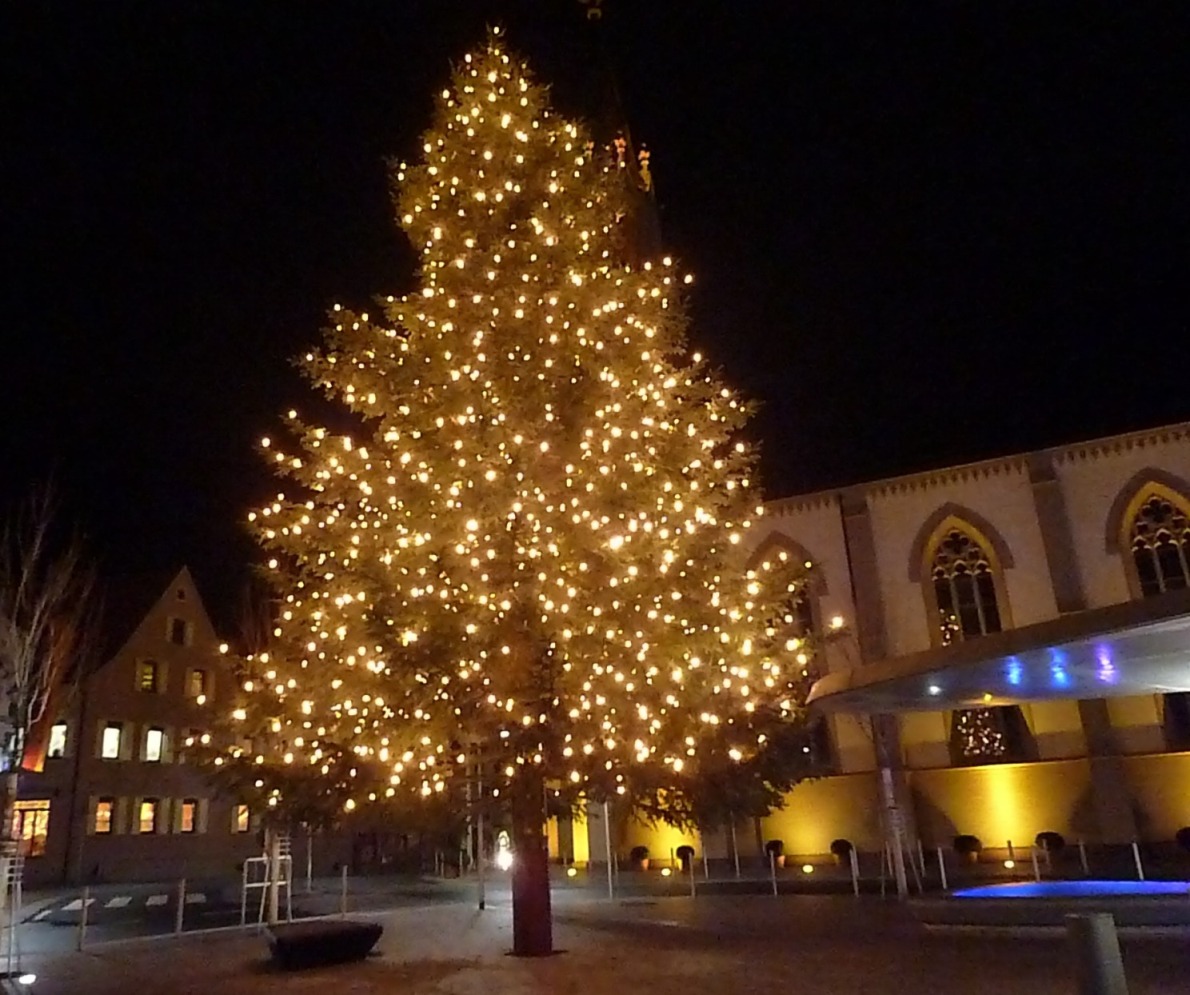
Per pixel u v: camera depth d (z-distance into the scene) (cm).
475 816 1544
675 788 1509
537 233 1661
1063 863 3167
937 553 3800
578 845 4162
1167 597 1085
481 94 1803
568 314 1617
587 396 1563
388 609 1427
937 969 1267
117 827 4125
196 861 4472
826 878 3120
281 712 1574
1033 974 1209
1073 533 3625
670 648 1426
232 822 4731
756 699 1541
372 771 1505
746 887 2942
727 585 1609
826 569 3862
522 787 1464
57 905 2747
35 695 2281
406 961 1491
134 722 4284
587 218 1738
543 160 1783
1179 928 1475
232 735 1623
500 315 1590
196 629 4697
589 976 1280
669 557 1499
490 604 1433
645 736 1441
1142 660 1323
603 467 1508
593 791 1500
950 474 3822
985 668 1351
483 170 1739
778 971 1284
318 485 1675
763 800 1573
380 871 4694
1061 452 3712
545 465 1533
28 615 2878
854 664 3700
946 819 3534
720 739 1486
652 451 1586
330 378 1719
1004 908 1634
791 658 1631
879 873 3169
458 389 1552
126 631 4381
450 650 1395
